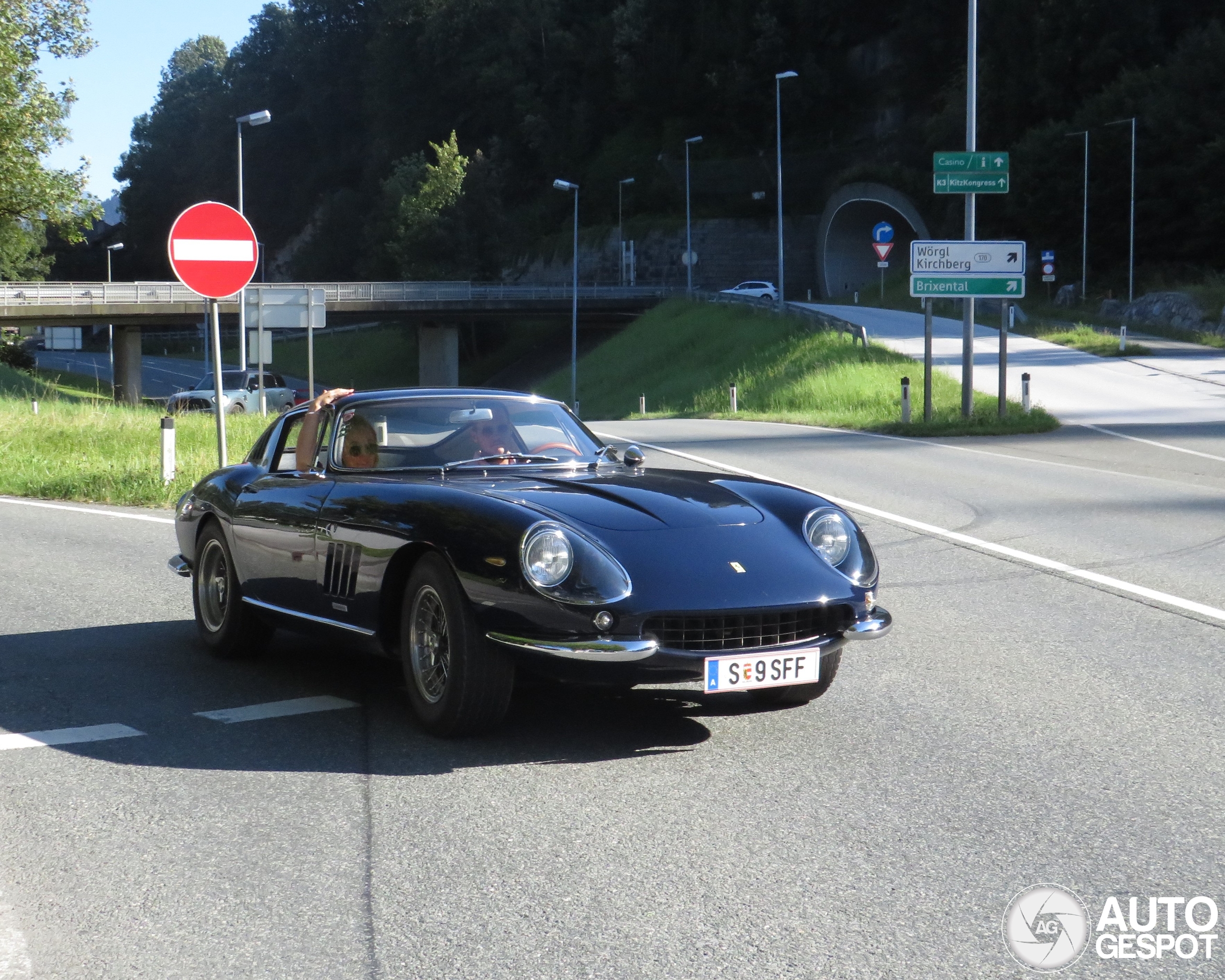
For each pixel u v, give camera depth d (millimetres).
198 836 3943
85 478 14930
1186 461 18219
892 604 7883
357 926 3279
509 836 3920
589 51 117375
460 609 4762
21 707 5559
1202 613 7535
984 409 26844
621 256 97375
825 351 39906
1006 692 5730
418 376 92312
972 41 23656
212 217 10297
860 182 81312
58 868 3701
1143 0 77562
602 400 55906
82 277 145750
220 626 6531
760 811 4137
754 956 3082
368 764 4688
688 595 4609
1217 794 4312
